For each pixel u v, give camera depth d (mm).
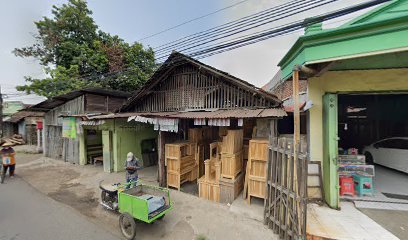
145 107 9203
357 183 5496
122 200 4621
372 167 5562
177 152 6941
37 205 5961
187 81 8031
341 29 3732
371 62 5109
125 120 10070
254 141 5625
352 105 8945
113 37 16297
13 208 5766
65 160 12227
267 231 4504
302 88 8227
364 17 4121
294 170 3979
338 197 4852
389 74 5055
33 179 8555
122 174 9289
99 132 12273
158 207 4625
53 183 8023
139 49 15523
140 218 4215
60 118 12680
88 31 15289
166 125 6648
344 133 9102
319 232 3846
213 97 7422
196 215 5273
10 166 8695
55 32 14148
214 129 9250
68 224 4887
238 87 6832
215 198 6184
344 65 5277
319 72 4707
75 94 11078
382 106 8375
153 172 9547
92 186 7645
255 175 5633
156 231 4594
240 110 6484
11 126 24391
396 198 5230
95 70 14117
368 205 4910
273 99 6082
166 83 8594
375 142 8273
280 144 4410
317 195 5418
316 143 5512
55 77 12867
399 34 3391
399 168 7152
